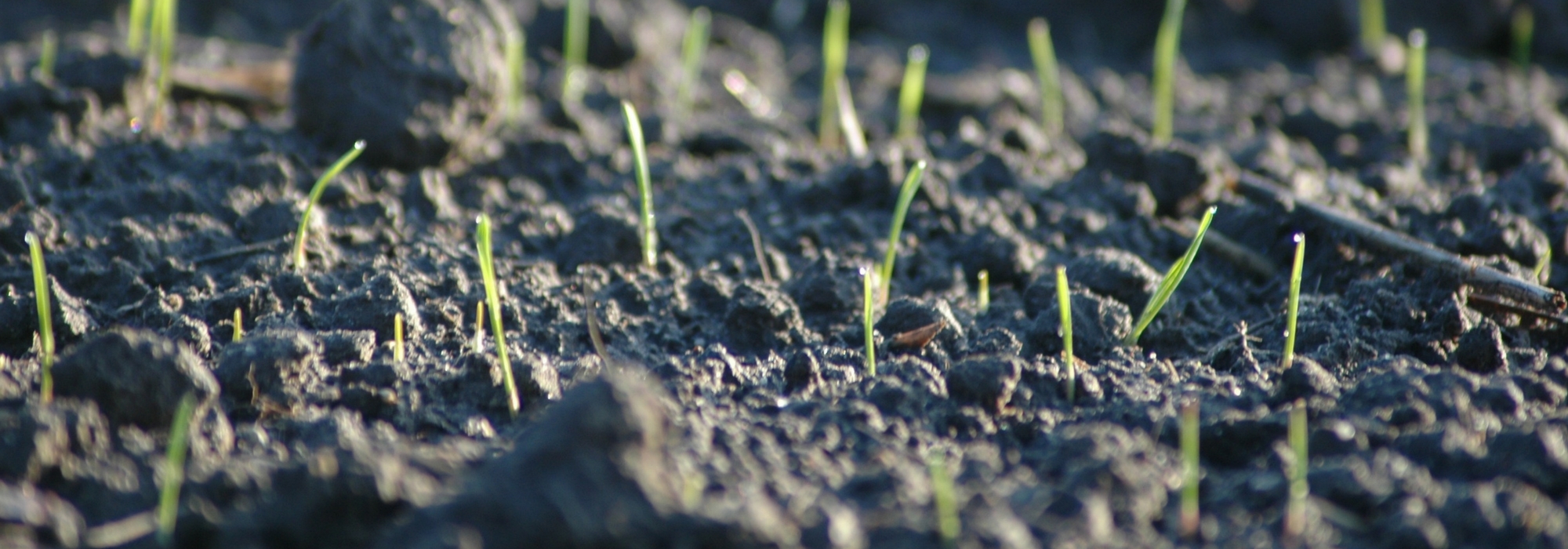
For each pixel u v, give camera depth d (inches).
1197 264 42.6
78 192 42.1
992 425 37.4
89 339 38.7
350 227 42.1
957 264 42.5
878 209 43.8
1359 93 57.6
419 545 34.6
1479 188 44.1
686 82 50.4
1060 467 36.4
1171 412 37.4
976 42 68.9
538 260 41.9
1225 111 54.3
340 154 43.9
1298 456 35.9
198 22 60.7
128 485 35.9
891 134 50.4
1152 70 66.2
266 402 37.4
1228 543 35.5
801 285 41.1
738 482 35.9
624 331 40.0
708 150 47.3
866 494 35.8
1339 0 68.7
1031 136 46.8
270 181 42.7
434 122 43.8
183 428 35.9
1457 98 56.7
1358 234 41.9
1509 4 70.4
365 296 39.4
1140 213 43.7
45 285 37.1
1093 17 72.8
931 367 38.1
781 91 57.2
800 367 38.3
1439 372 37.6
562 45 55.6
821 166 45.4
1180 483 36.2
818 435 36.9
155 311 39.4
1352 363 39.3
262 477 35.8
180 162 43.2
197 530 35.4
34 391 37.0
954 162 46.2
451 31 44.0
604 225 42.0
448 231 42.5
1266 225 42.7
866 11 70.2
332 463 35.4
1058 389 38.0
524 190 44.1
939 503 35.4
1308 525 35.6
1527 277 41.0
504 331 39.7
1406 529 35.4
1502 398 37.3
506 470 34.9
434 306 39.8
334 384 37.9
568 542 34.5
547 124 47.1
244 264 40.8
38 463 35.8
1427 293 40.7
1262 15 71.9
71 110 43.7
